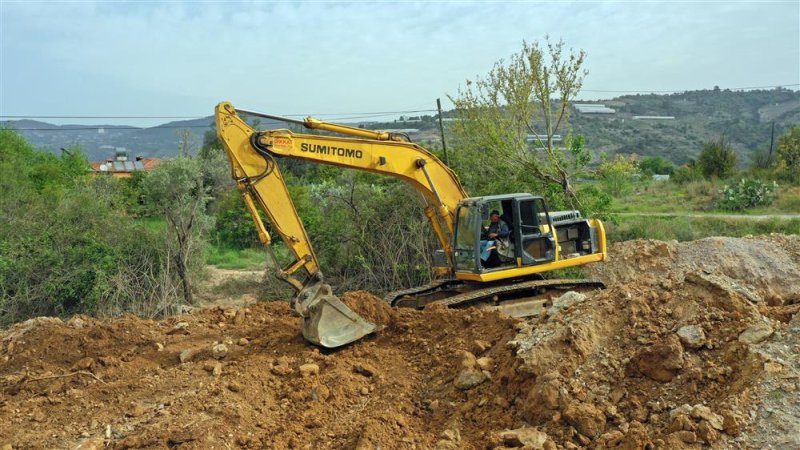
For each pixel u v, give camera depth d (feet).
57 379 26.35
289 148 32.19
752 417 18.17
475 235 36.60
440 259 41.04
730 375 19.97
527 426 20.48
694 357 20.80
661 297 23.50
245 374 25.72
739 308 22.15
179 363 28.30
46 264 53.21
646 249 58.18
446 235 40.81
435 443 20.75
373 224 60.49
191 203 62.13
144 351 29.66
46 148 144.25
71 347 29.81
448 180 38.29
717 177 132.16
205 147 127.03
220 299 59.16
